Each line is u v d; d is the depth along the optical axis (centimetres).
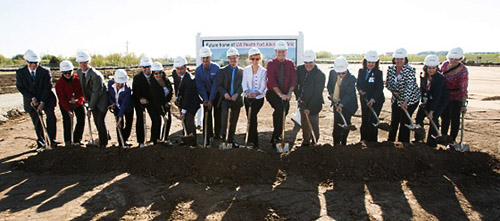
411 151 541
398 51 570
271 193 461
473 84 1911
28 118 1003
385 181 501
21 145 712
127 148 575
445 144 632
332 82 604
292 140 728
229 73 609
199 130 833
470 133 768
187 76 614
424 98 606
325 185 488
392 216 401
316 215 404
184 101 610
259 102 627
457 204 432
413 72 577
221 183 490
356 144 557
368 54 585
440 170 527
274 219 394
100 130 621
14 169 557
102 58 3953
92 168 543
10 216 402
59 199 447
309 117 611
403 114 612
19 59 4881
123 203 435
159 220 393
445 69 623
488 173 525
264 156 532
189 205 429
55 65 3447
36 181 507
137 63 4281
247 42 1053
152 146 561
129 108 616
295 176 514
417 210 416
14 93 1593
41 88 634
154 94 591
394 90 594
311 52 571
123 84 601
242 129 845
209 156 527
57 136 784
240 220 392
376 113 599
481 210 417
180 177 511
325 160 529
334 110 606
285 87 602
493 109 1048
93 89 595
